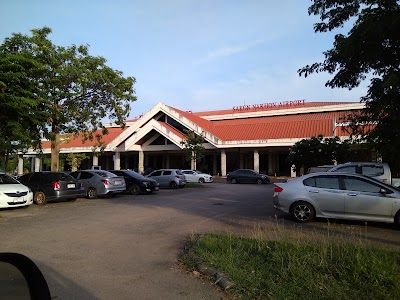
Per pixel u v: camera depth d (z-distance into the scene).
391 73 7.12
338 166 13.38
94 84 21.45
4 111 13.52
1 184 14.11
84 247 7.85
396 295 4.62
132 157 54.06
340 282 5.10
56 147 22.50
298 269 5.49
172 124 45.38
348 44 7.57
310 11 9.16
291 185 10.91
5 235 9.09
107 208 14.36
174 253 7.38
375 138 7.67
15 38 16.77
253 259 6.25
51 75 18.97
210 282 5.60
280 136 38.31
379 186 10.01
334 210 10.25
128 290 5.30
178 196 19.69
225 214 12.51
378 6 7.12
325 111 43.56
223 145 40.22
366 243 7.52
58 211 13.52
